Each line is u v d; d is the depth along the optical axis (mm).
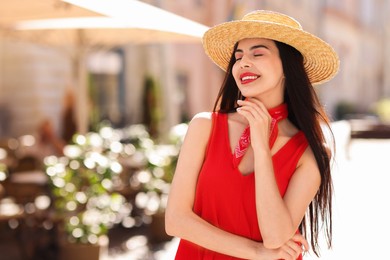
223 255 2441
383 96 58938
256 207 2355
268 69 2484
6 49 18578
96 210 6531
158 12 7285
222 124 2525
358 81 53156
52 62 18766
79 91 10844
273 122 2496
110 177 6734
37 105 18438
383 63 58500
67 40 10070
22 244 7238
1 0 5961
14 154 11234
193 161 2514
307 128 2514
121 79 21406
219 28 2545
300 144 2514
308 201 2459
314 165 2479
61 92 18984
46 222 7023
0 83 18547
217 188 2436
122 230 8570
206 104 26359
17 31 9656
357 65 52594
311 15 40188
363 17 54469
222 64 2809
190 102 25328
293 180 2465
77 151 6828
